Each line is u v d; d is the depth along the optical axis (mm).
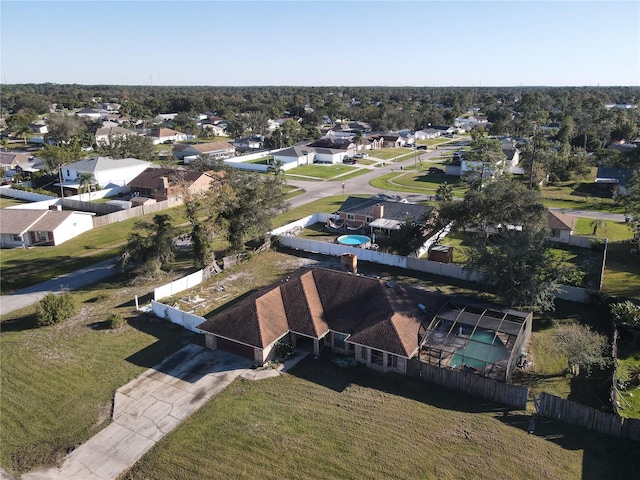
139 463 28000
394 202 72438
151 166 109812
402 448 28438
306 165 132000
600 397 32781
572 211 82188
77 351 39656
